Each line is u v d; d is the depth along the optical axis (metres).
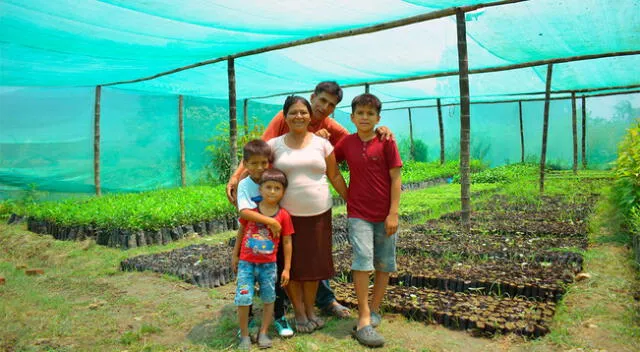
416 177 14.55
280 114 3.75
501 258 5.27
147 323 3.81
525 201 9.76
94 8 5.03
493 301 3.91
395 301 3.94
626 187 6.97
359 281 3.41
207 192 10.37
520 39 7.54
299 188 3.38
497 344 3.21
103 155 12.05
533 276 4.44
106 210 7.50
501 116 25.05
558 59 8.91
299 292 3.60
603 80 12.21
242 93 13.71
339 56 8.48
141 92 12.71
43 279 5.14
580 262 4.94
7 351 3.27
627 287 4.20
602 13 6.28
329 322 3.75
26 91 10.67
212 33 6.25
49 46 6.58
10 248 7.04
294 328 3.64
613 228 6.67
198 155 17.66
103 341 3.46
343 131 3.92
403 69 9.84
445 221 7.67
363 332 3.31
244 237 3.38
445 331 3.48
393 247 3.59
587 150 22.53
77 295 4.61
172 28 5.86
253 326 3.62
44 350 3.31
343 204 10.61
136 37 6.22
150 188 13.09
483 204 9.55
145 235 6.85
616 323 3.43
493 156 25.23
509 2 5.82
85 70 8.38
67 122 11.30
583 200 9.65
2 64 7.71
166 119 13.68
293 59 8.71
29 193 10.59
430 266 4.96
